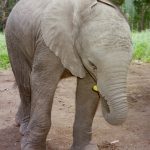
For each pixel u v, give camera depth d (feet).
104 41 12.44
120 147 18.01
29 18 14.79
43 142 14.90
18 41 15.79
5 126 20.63
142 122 21.68
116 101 12.18
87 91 14.82
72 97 27.66
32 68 14.62
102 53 12.42
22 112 18.11
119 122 12.26
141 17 91.25
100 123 21.40
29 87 16.85
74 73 13.48
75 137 15.81
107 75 12.33
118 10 13.12
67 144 18.22
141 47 47.85
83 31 12.91
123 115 12.16
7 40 16.90
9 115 22.79
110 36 12.44
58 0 13.79
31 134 14.73
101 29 12.57
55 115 22.95
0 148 17.67
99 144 18.21
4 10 69.87
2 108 24.47
